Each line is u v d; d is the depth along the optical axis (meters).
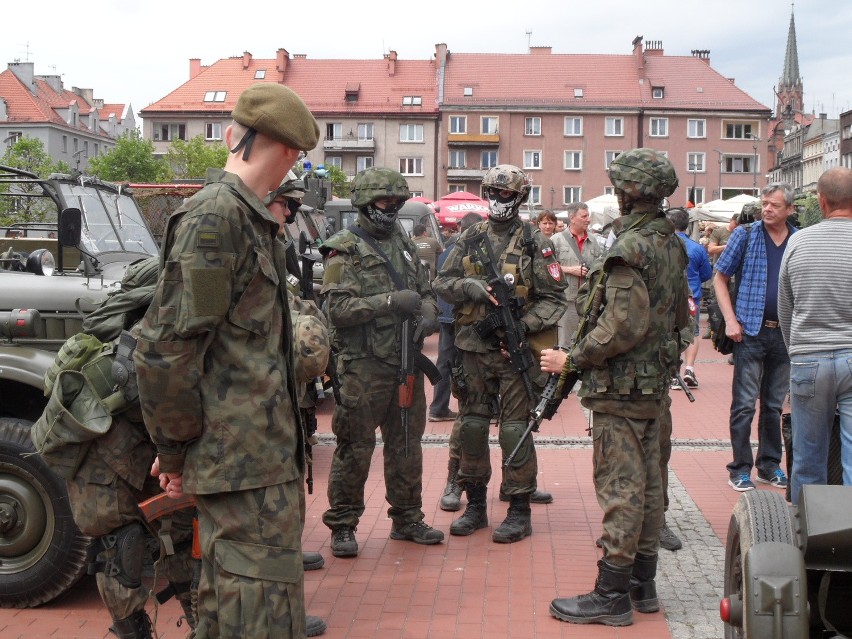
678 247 4.58
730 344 6.97
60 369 3.91
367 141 78.00
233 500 3.00
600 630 4.49
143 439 3.91
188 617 3.88
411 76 80.38
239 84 80.25
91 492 3.86
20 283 5.29
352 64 81.50
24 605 4.76
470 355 5.90
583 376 4.58
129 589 3.86
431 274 17.59
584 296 4.84
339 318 5.39
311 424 4.68
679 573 5.27
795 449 5.11
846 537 3.03
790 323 5.20
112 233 6.74
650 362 4.45
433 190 78.44
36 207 6.93
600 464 4.56
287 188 4.14
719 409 10.70
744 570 3.08
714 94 78.06
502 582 5.14
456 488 6.64
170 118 78.81
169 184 11.20
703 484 7.23
